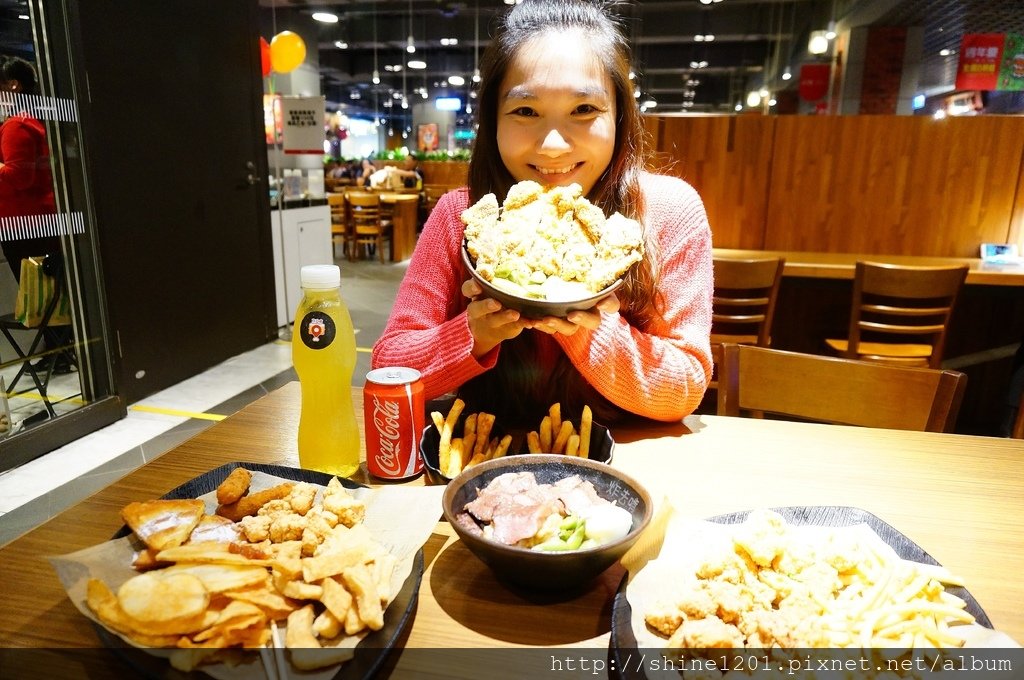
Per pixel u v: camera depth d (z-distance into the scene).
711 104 14.55
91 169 3.12
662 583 0.74
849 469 1.09
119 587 0.70
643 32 11.73
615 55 1.19
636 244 0.97
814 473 1.08
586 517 0.77
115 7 3.45
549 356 1.37
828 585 0.73
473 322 1.14
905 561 0.76
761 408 1.48
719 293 3.37
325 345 0.98
